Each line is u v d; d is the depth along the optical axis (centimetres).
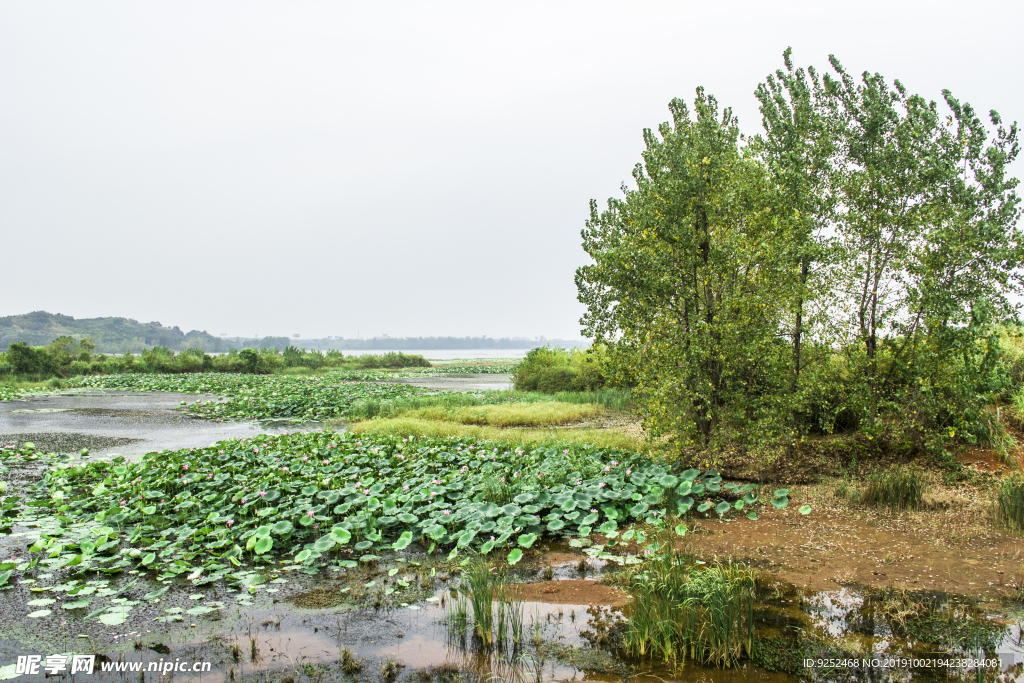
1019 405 981
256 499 782
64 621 501
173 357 4453
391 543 693
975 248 875
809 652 448
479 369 5372
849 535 684
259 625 498
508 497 797
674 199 916
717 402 946
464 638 476
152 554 618
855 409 953
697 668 431
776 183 951
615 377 1010
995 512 716
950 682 407
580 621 504
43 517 772
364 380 3931
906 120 941
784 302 873
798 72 1010
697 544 670
